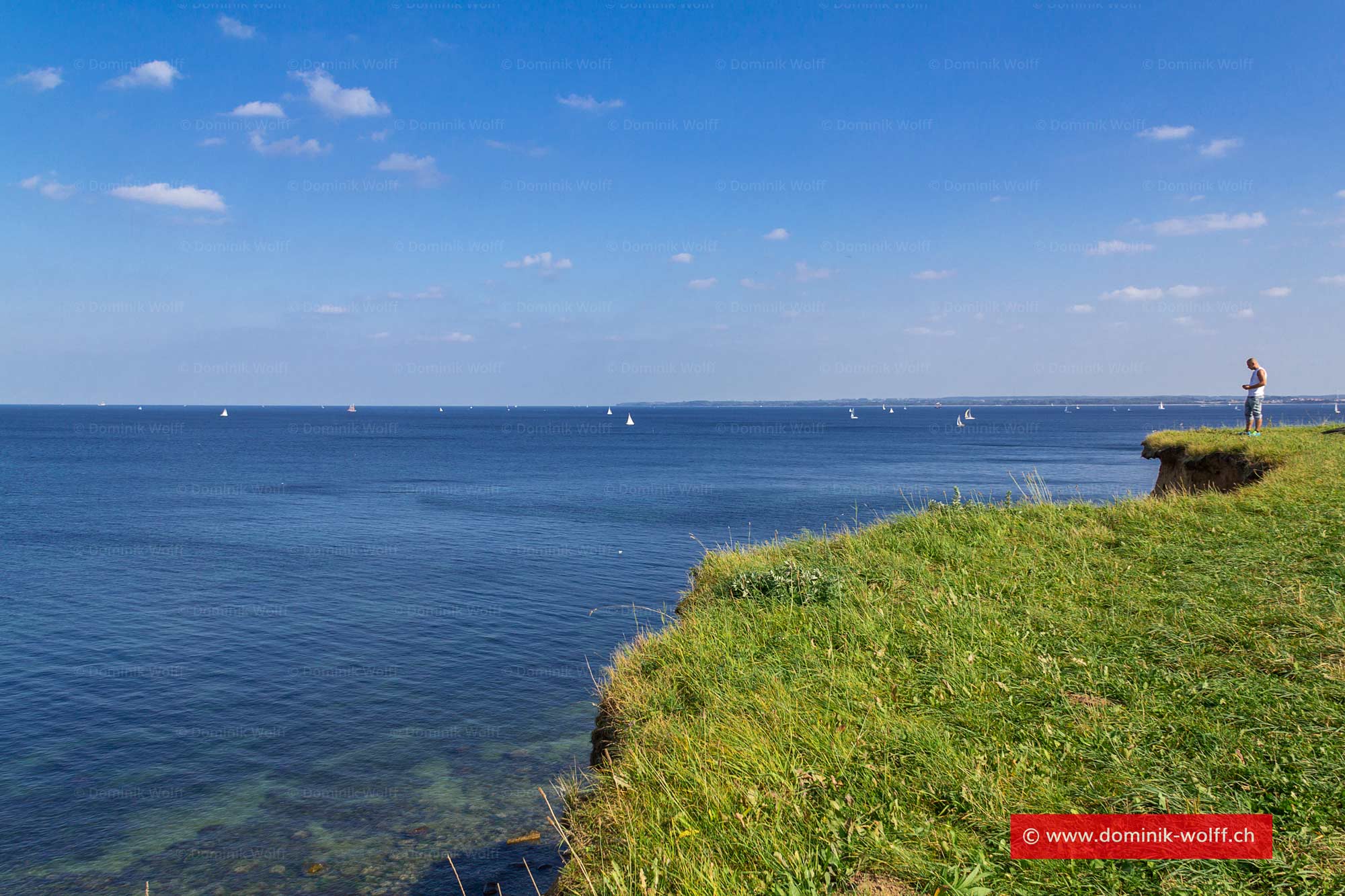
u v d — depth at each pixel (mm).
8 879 9648
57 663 18031
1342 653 5723
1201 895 3445
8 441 139500
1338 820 3812
